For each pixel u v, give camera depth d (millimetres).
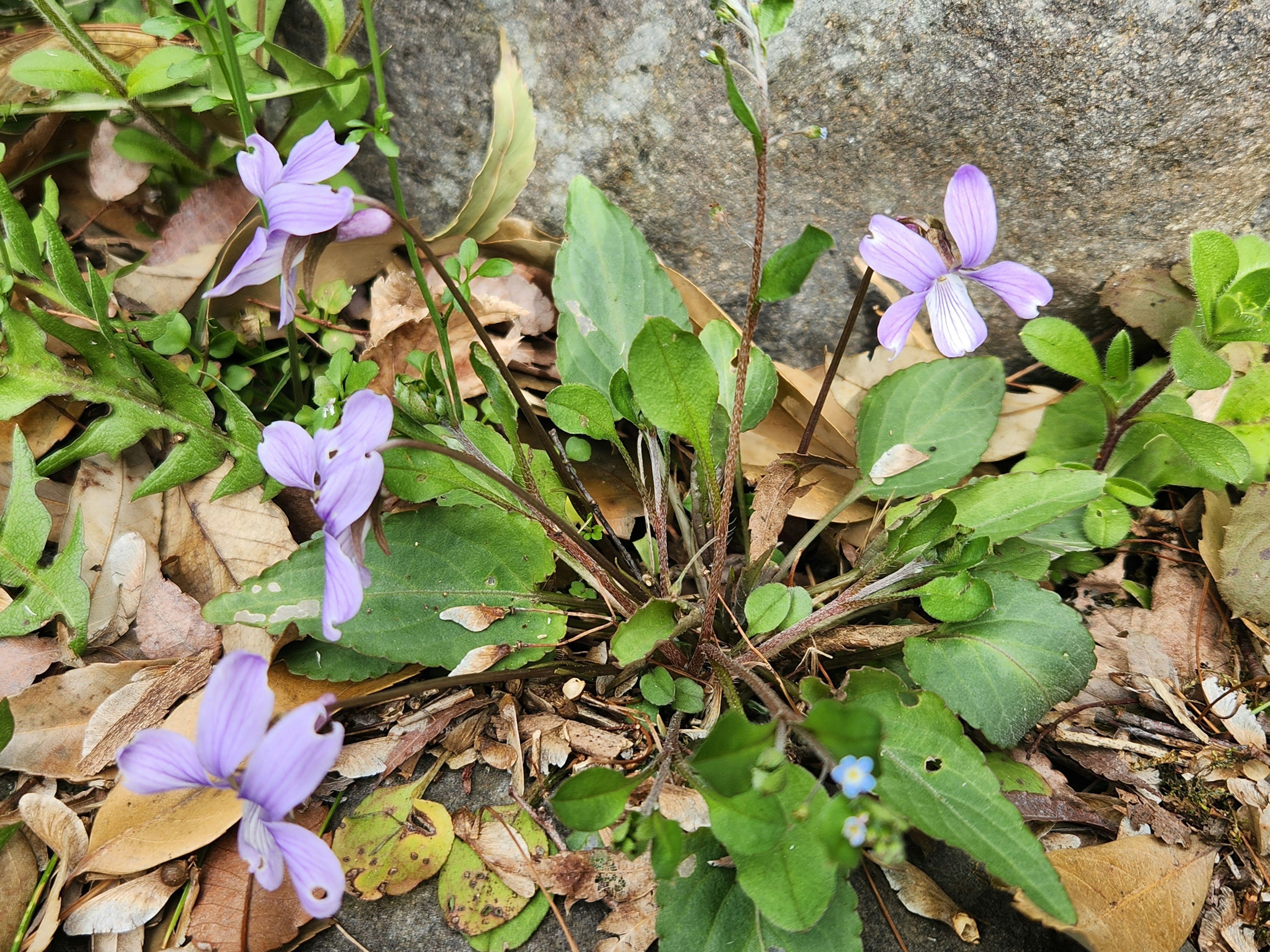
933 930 115
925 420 149
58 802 109
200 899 110
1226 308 125
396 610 125
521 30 152
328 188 93
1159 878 117
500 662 125
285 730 78
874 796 107
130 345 131
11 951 105
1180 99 133
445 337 129
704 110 149
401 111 163
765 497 137
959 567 117
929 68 138
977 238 110
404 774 122
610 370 145
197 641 126
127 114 158
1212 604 146
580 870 113
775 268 94
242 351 156
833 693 119
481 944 110
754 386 144
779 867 96
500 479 110
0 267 136
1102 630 145
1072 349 138
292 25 167
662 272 146
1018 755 130
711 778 94
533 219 167
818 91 143
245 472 136
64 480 139
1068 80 134
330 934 112
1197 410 151
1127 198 143
